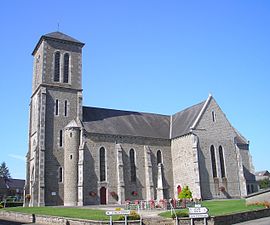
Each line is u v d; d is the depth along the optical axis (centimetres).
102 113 6525
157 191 6188
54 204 5425
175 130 6725
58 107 5934
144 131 6544
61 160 5678
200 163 5997
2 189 10850
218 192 6016
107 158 5916
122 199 5744
